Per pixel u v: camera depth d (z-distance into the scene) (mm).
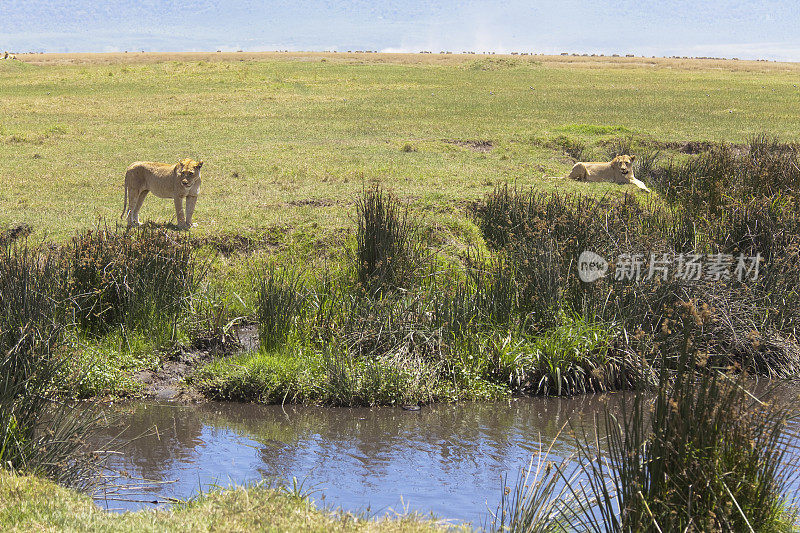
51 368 10734
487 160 31922
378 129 39156
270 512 8164
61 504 8164
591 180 28375
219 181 27031
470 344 15094
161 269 16109
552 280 15844
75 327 14469
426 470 11031
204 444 11898
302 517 8062
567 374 14742
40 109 45375
